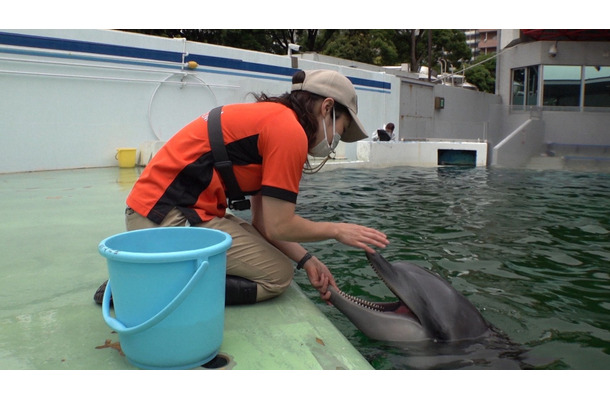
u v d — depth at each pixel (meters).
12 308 2.31
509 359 2.21
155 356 1.70
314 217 5.54
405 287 2.37
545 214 5.96
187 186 2.24
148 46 9.34
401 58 33.41
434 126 19.91
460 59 36.97
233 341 2.01
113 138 9.09
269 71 11.70
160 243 2.01
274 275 2.42
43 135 8.23
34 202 5.28
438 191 7.85
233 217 2.65
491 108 21.88
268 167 2.11
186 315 1.69
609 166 13.98
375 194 7.38
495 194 7.64
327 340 2.04
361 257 3.94
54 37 8.12
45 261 3.10
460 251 4.20
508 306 2.96
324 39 29.02
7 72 7.66
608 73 19.59
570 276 3.56
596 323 2.72
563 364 2.20
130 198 2.26
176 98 9.97
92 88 8.71
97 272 2.88
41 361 1.80
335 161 11.72
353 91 2.25
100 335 2.03
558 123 20.16
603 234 4.88
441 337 2.29
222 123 2.20
